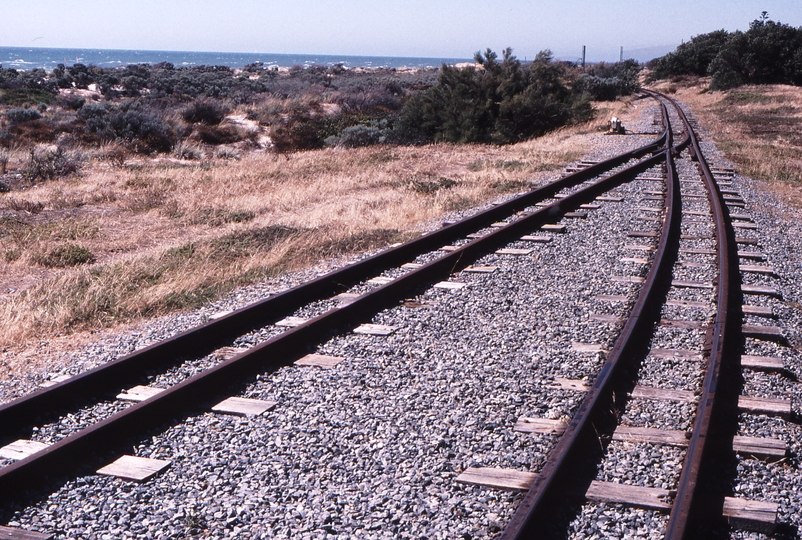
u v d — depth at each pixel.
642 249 9.29
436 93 27.69
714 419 4.61
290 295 7.12
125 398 5.05
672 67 80.12
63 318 6.87
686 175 16.42
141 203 13.20
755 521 3.56
